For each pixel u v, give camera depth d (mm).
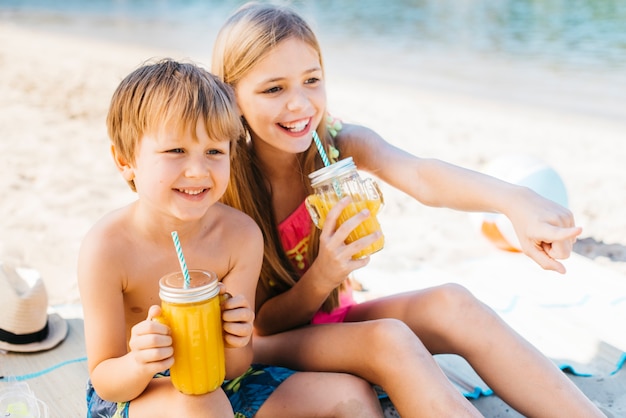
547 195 3703
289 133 2393
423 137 6812
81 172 5516
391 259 3963
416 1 19141
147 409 1942
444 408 1942
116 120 2006
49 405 2488
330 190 2127
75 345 2922
